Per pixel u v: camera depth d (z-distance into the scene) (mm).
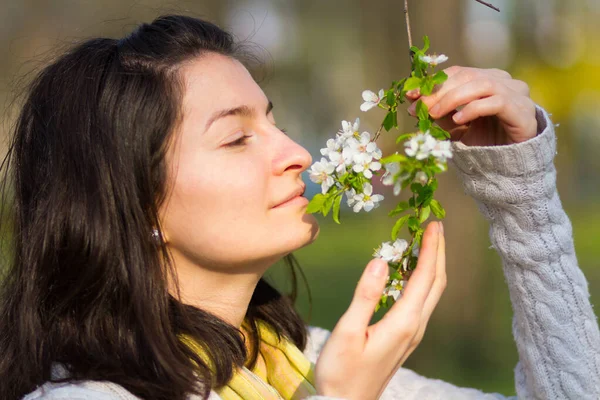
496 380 5582
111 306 1676
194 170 1664
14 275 1876
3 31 9852
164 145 1666
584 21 17000
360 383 1564
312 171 1645
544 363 1899
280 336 1972
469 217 5824
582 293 1870
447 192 5816
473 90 1685
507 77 1808
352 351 1549
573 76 17062
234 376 1720
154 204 1683
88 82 1733
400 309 1587
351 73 16500
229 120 1697
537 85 16938
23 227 1852
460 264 5824
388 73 6262
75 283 1699
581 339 1870
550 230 1819
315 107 18609
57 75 1811
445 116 1841
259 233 1674
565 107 17891
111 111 1687
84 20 9859
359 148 1643
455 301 5840
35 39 9477
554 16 15312
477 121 1863
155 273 1677
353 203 1648
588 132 23641
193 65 1726
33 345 1710
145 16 5520
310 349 2178
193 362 1653
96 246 1675
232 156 1686
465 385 5527
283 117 19047
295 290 2340
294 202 1728
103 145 1683
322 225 16531
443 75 1615
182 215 1687
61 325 1697
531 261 1837
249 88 1770
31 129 1841
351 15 13609
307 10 13609
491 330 6125
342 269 11320
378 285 1566
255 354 1934
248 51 2451
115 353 1622
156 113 1670
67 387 1547
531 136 1757
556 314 1856
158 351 1595
